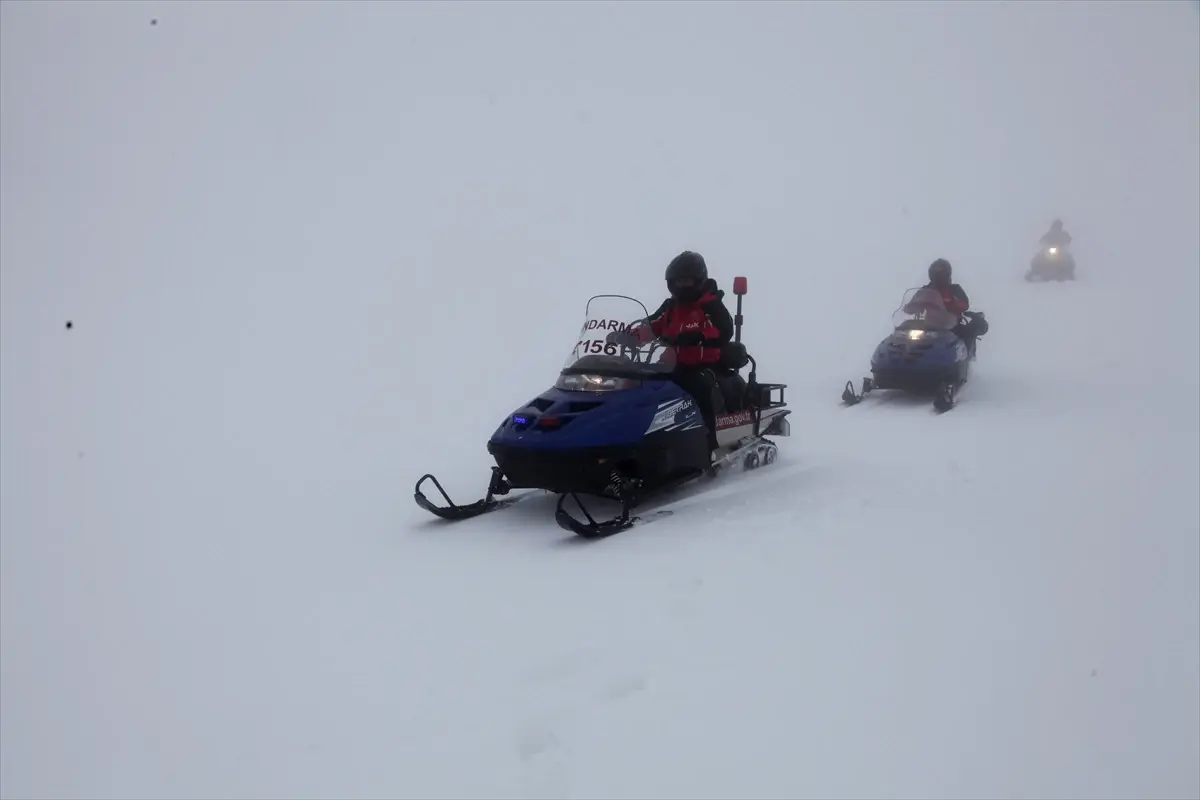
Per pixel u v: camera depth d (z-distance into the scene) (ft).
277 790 9.32
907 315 32.14
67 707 11.39
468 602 13.93
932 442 24.66
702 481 20.99
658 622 12.76
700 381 20.08
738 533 16.76
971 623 12.44
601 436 17.67
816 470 21.61
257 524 19.06
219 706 11.14
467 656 12.01
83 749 10.36
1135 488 19.19
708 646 11.93
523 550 16.40
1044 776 9.02
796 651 11.69
